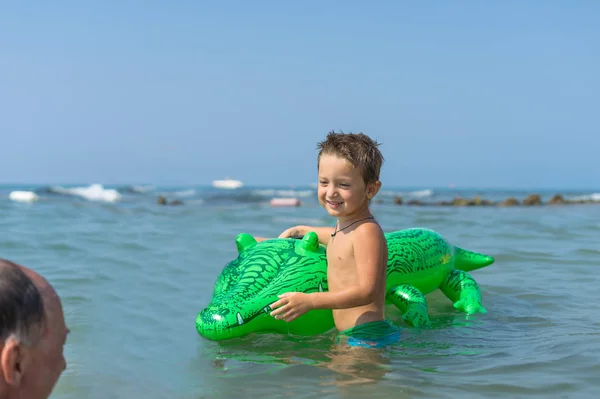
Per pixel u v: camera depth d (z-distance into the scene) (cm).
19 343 139
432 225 1090
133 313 429
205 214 1366
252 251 422
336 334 381
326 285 394
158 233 908
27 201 1780
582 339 363
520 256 696
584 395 266
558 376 292
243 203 2081
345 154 368
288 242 423
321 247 423
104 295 480
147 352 341
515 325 407
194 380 292
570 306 462
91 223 1051
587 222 1162
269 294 379
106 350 343
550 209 1739
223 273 421
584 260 671
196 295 490
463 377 292
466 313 446
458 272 489
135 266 611
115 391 277
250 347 354
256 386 282
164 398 268
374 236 370
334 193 372
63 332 155
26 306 142
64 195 2411
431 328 401
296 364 318
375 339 364
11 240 779
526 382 283
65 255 670
